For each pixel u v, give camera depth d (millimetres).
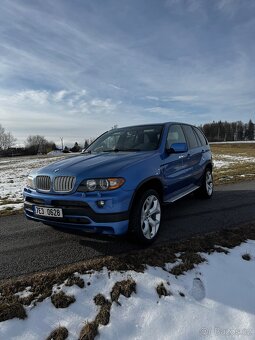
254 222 4902
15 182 15289
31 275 3146
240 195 7379
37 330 2354
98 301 2676
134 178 3537
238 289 2932
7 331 2324
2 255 3730
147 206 3791
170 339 2297
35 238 4336
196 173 5895
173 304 2670
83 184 3395
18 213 6227
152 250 3666
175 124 5477
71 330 2357
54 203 3531
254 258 3545
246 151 44344
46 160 45062
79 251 3750
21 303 2631
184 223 4891
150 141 4730
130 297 2746
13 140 110000
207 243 3896
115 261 3348
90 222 3320
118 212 3312
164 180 4305
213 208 5945
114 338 2303
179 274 3119
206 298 2777
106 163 3752
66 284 2898
